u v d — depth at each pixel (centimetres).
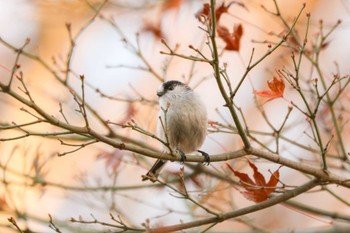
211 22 792
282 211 1525
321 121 1031
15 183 1075
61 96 1254
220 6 905
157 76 1058
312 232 1105
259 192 811
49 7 1269
